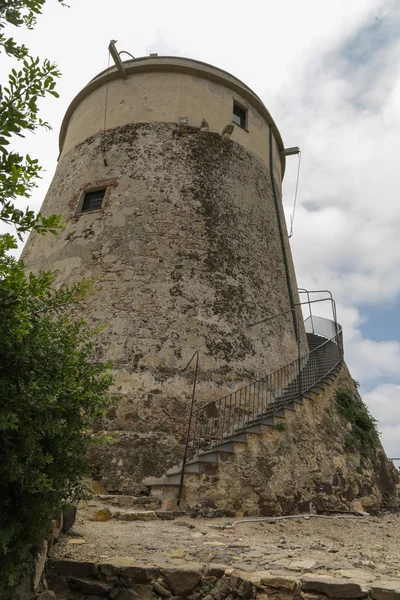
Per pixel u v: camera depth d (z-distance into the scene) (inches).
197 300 377.4
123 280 372.8
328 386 407.2
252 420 341.4
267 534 246.2
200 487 270.7
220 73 509.7
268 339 404.5
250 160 494.9
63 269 393.1
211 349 363.6
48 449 145.3
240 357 374.6
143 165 432.1
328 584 148.3
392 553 222.8
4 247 113.0
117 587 159.5
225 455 286.7
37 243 442.3
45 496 137.6
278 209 508.1
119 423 315.9
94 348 344.5
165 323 359.3
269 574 159.9
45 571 160.9
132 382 331.6
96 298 366.3
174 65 487.8
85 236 402.9
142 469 295.7
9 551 129.3
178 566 165.5
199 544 201.2
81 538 192.7
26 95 113.5
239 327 387.2
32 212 111.9
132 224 398.9
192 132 460.8
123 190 419.5
